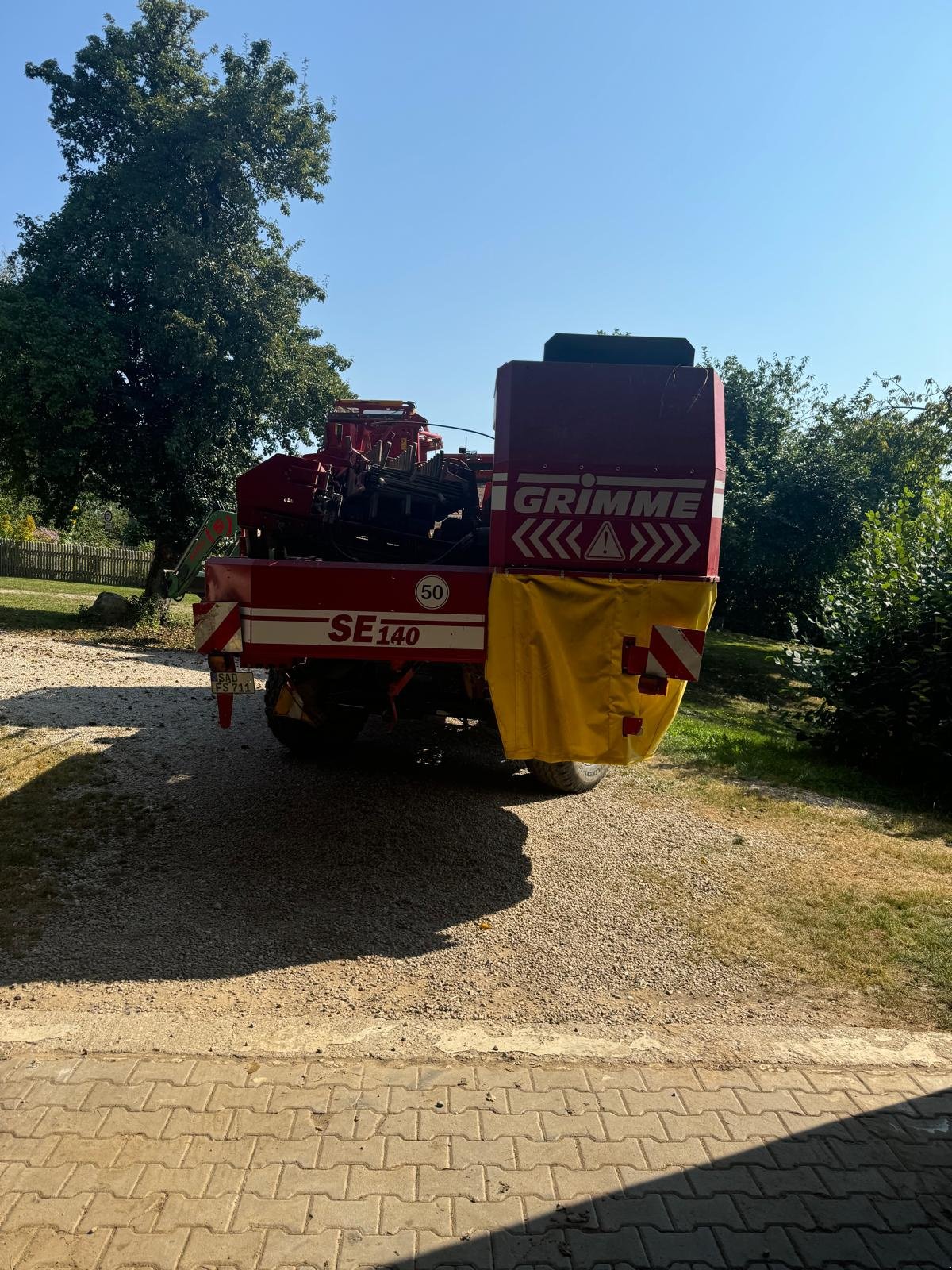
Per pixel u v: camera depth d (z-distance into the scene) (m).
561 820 5.57
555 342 4.24
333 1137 2.61
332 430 7.41
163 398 14.43
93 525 42.53
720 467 4.24
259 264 14.68
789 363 26.64
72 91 14.26
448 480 5.58
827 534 23.47
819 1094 2.90
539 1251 2.22
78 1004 3.29
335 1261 2.17
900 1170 2.55
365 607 4.38
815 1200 2.42
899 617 8.83
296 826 5.19
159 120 14.29
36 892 4.18
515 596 4.21
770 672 18.91
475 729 7.74
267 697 6.30
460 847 5.02
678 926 4.13
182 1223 2.26
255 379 14.29
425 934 3.99
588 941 3.96
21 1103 2.70
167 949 3.74
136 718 7.55
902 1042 3.22
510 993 3.51
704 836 5.41
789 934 4.07
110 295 14.43
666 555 4.17
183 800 5.52
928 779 8.42
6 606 16.58
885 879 4.82
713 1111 2.79
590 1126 2.70
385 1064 2.99
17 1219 2.25
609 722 4.26
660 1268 2.19
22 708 7.66
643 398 4.11
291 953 3.76
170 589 12.40
